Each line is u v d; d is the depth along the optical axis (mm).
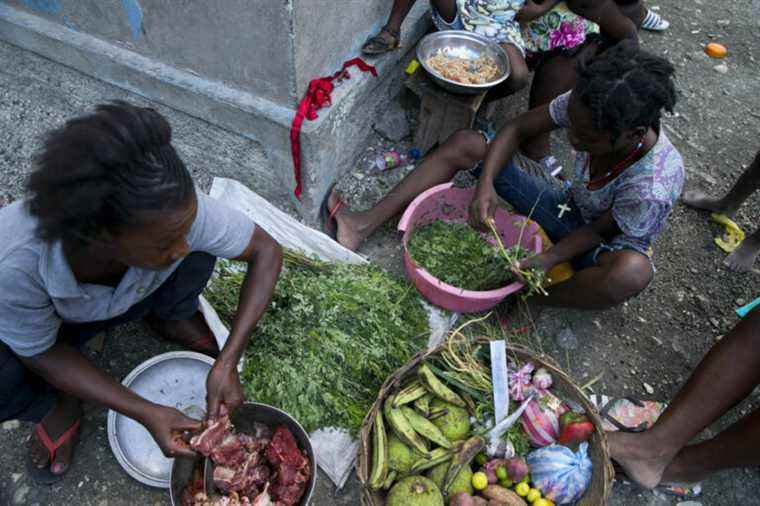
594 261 2395
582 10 2992
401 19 2854
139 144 1013
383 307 2346
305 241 2627
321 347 2162
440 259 2584
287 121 2354
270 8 2031
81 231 1076
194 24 2252
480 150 2672
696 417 1958
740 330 1897
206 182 2891
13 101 2971
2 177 2779
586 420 1992
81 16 2521
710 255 3066
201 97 2457
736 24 4617
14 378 1580
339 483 2061
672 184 2111
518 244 2445
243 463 1681
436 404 2080
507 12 3041
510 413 2092
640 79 1783
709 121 3826
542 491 1938
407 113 3418
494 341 2105
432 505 1785
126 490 2020
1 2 2678
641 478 2051
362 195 3016
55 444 1970
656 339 2695
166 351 2328
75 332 1717
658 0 4785
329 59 2496
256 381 2092
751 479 2273
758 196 3396
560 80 3180
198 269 1848
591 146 2008
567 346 2615
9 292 1256
